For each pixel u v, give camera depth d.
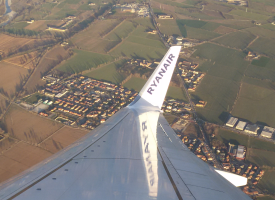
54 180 18.25
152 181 19.08
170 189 18.22
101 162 21.14
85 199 16.36
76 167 20.16
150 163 21.78
